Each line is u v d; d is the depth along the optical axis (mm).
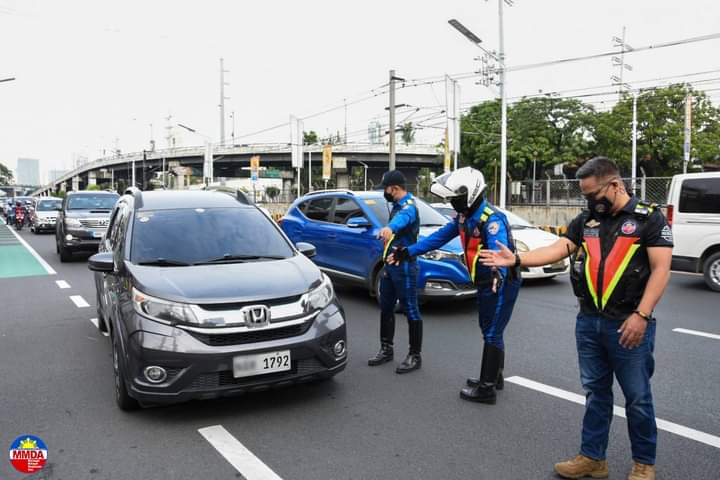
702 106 32406
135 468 3342
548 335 6371
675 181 9539
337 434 3773
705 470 3254
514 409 4191
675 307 7863
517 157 33094
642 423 2986
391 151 25547
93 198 14820
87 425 3955
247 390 3850
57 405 4340
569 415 4082
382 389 4645
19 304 8406
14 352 5816
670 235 2871
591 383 3135
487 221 4102
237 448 3580
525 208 26156
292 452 3520
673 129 31625
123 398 4105
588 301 3062
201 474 3264
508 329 6660
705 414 4070
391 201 5262
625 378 2988
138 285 4051
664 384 4699
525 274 9570
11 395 4562
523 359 5457
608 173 2898
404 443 3631
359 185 71375
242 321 3828
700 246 9195
